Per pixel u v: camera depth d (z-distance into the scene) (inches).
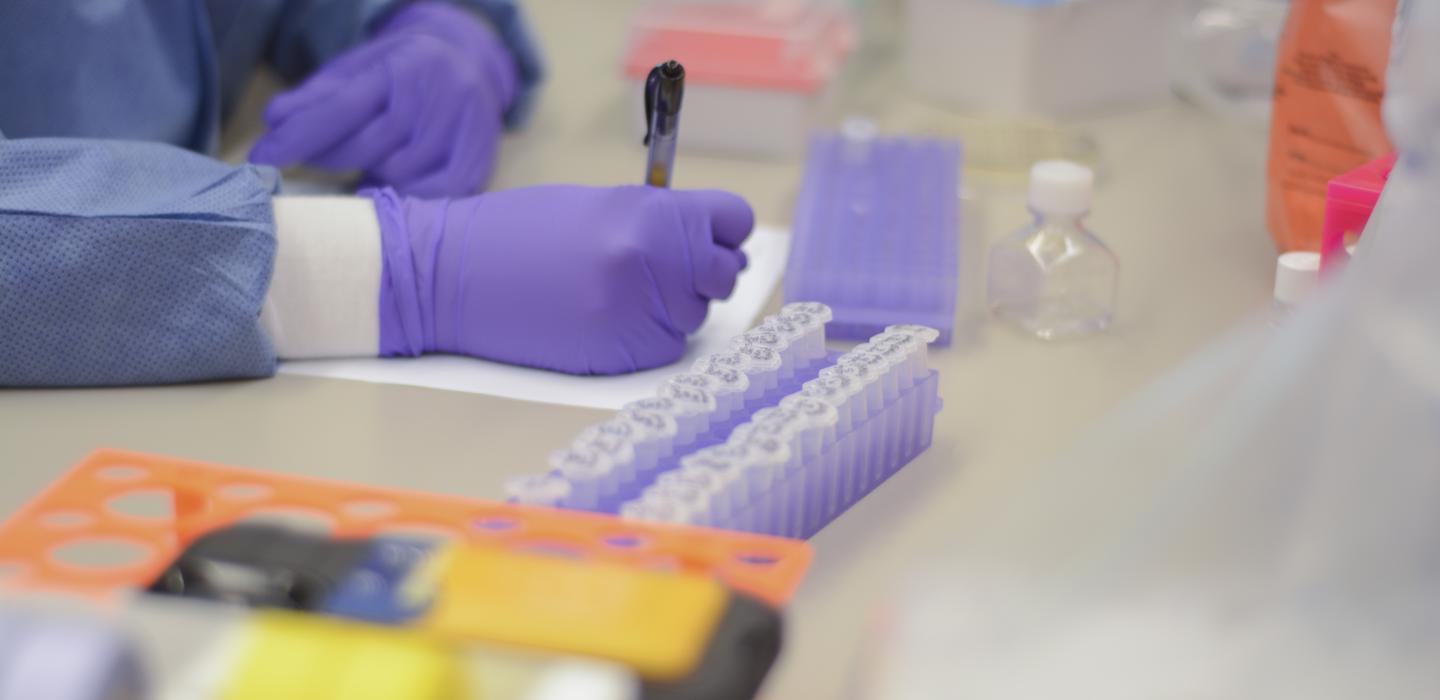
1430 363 15.1
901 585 18.5
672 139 33.3
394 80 40.6
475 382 32.6
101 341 31.4
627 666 15.7
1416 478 15.1
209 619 14.9
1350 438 15.5
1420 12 16.5
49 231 30.6
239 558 18.0
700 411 25.6
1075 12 49.1
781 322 29.7
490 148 42.4
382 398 31.8
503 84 47.1
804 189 41.2
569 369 32.9
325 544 18.3
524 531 20.0
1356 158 35.6
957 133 48.9
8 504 27.2
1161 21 51.0
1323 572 15.5
